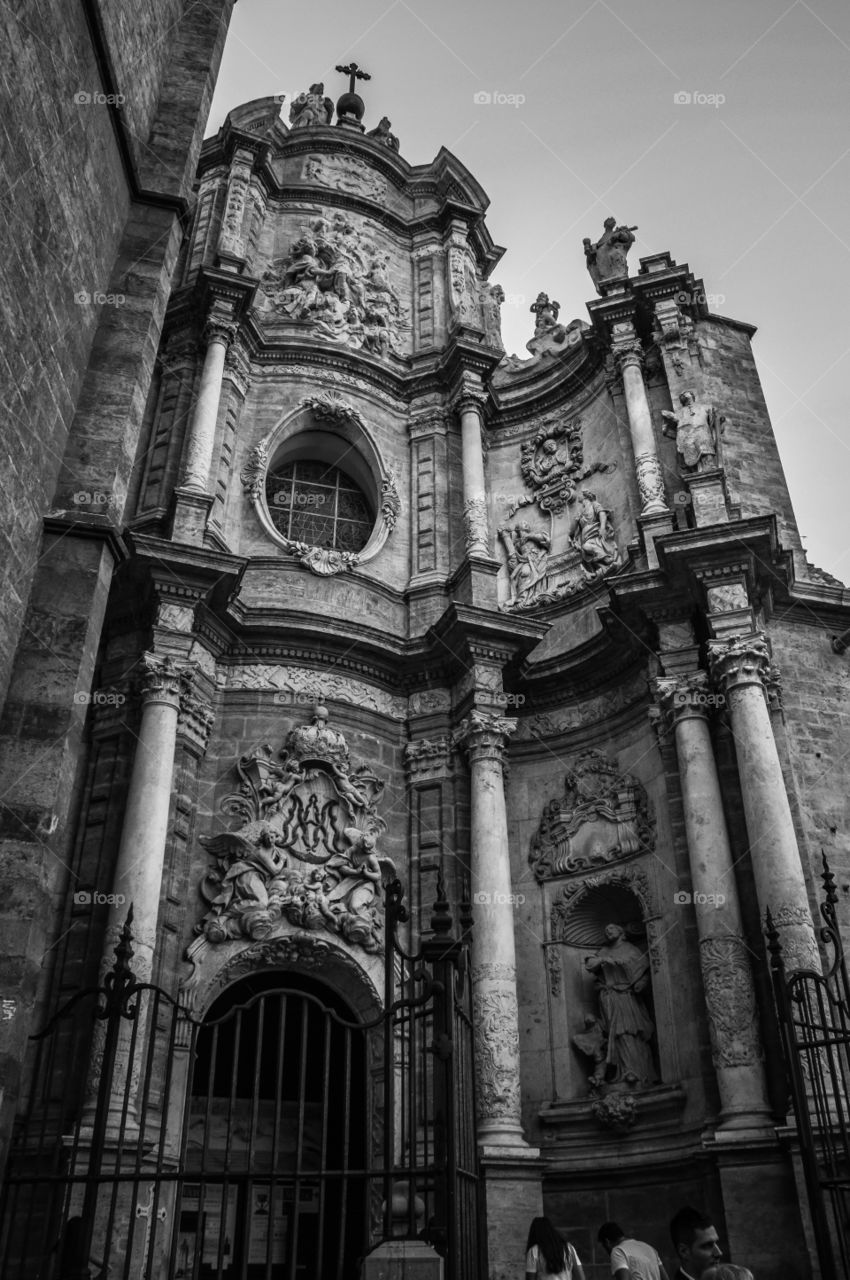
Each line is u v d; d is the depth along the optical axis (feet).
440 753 63.36
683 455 65.67
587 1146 54.03
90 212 41.68
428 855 60.39
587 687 65.46
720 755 56.39
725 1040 48.44
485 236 89.92
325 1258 54.75
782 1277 43.04
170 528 63.10
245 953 54.49
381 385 77.56
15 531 34.76
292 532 72.64
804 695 59.16
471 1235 30.25
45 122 36.11
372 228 86.12
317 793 59.77
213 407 67.92
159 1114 48.47
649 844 58.54
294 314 78.13
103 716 57.77
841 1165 43.39
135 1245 43.52
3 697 33.78
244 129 84.43
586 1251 51.49
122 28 44.83
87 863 53.67
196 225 79.71
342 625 63.72
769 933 36.96
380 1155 52.60
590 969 58.39
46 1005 49.75
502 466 78.33
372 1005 55.83
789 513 68.54
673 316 72.33
